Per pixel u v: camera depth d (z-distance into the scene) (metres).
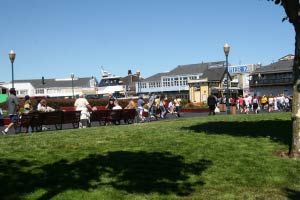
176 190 8.06
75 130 16.66
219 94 74.31
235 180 8.84
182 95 109.56
